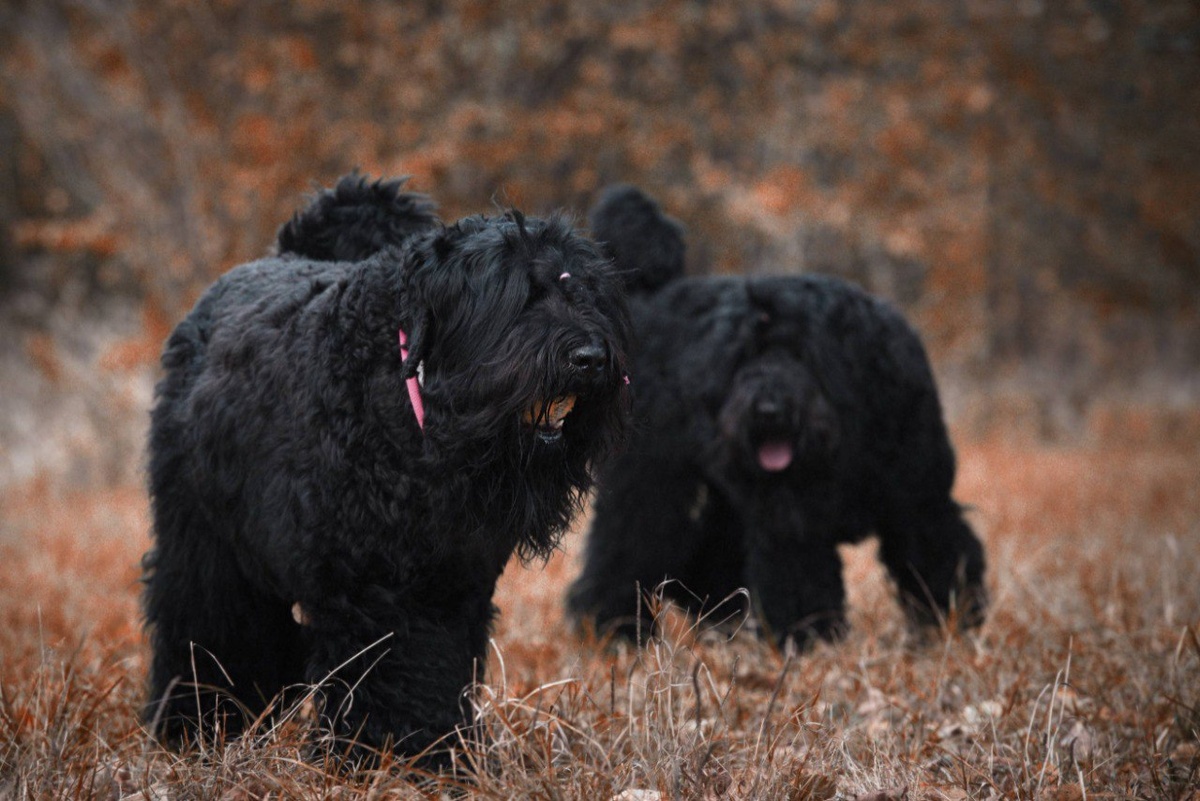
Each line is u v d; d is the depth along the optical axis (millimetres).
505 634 9938
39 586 12297
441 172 23219
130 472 24297
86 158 25688
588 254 6230
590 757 6668
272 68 23000
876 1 25031
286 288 6863
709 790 6156
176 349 7289
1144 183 31953
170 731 7090
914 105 25734
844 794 6352
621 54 24719
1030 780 6453
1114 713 7719
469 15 23016
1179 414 30922
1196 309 35031
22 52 24031
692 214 25094
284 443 6129
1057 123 30922
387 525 5922
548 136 23531
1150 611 10180
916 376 9977
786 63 24797
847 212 23969
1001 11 27406
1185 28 31109
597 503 10734
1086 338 35125
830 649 9469
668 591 10703
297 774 6168
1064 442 30891
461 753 6234
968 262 27391
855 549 13898
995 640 9625
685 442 10219
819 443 9492
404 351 5934
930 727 7652
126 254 24188
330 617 6059
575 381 5773
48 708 6871
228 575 7016
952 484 10250
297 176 23094
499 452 5934
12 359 27656
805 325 9711
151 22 22953
